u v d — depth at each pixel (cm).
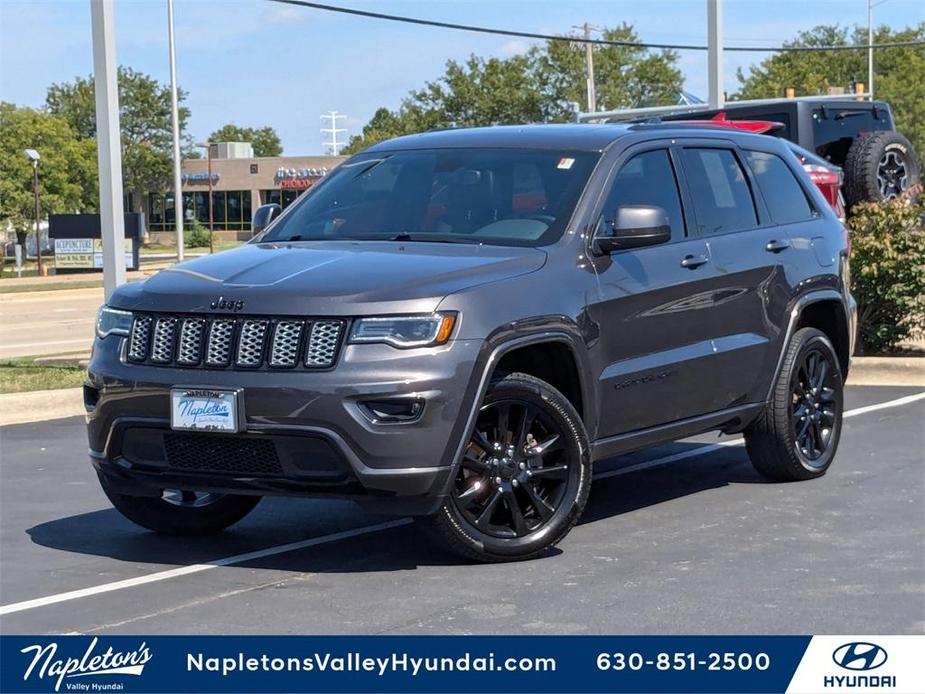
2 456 1000
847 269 898
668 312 734
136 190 9806
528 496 659
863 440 988
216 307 625
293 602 595
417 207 732
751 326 800
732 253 786
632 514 770
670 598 593
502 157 747
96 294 3756
